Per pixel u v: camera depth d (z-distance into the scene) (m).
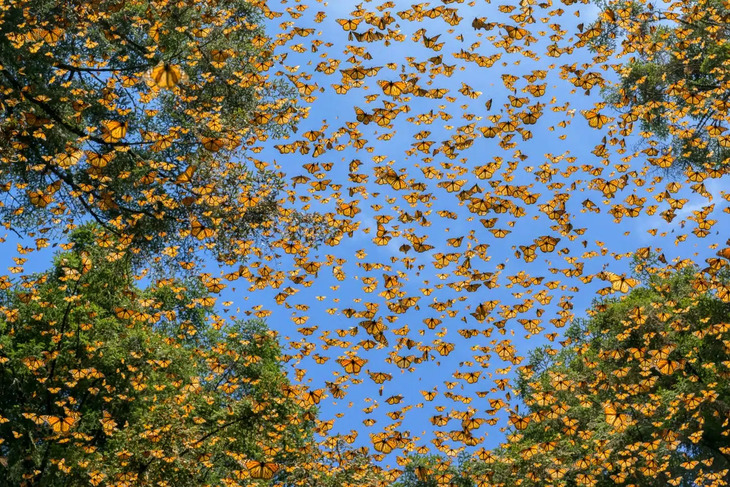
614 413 11.62
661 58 16.03
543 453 14.17
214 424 11.48
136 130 12.98
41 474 12.37
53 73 11.84
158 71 2.86
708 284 10.36
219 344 12.89
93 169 9.66
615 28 13.20
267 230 11.70
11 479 12.41
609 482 15.32
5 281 10.30
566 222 10.38
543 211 10.30
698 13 11.42
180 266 12.21
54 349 12.65
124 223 12.28
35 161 11.28
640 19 10.93
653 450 13.79
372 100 8.69
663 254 11.84
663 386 16.22
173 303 16.50
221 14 12.21
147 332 14.31
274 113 11.89
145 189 12.02
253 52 13.20
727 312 15.87
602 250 11.10
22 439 12.91
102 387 13.69
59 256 14.62
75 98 11.47
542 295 10.71
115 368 13.34
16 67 11.06
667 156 10.57
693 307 15.99
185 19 12.28
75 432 12.24
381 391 9.66
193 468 10.60
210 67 12.55
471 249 9.90
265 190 11.41
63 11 10.36
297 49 10.15
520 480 14.30
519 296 10.74
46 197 9.46
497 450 16.16
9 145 9.69
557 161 10.33
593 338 18.62
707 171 10.17
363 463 10.98
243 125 11.31
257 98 12.84
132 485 9.92
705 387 14.66
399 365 10.05
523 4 9.30
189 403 11.61
